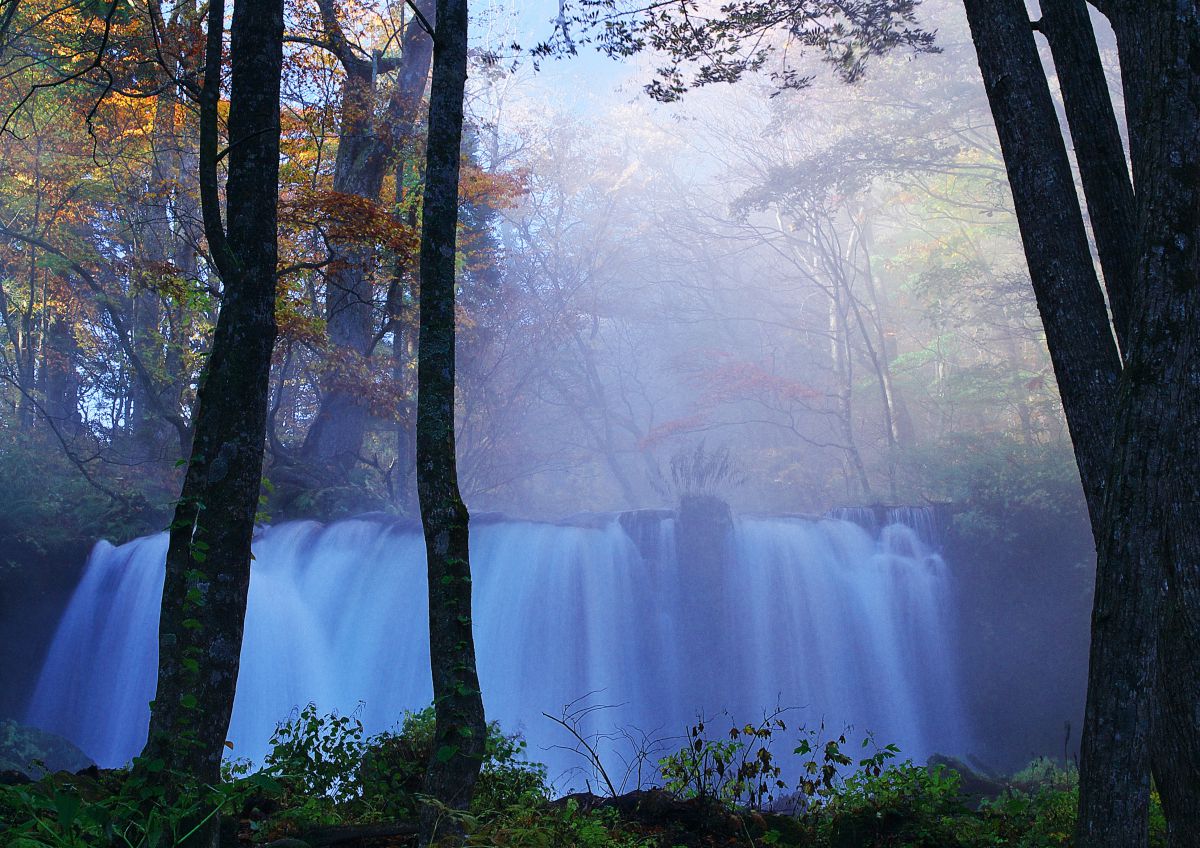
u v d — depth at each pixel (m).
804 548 24.31
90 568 21.72
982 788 13.19
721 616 22.83
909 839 6.71
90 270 26.31
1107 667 4.69
